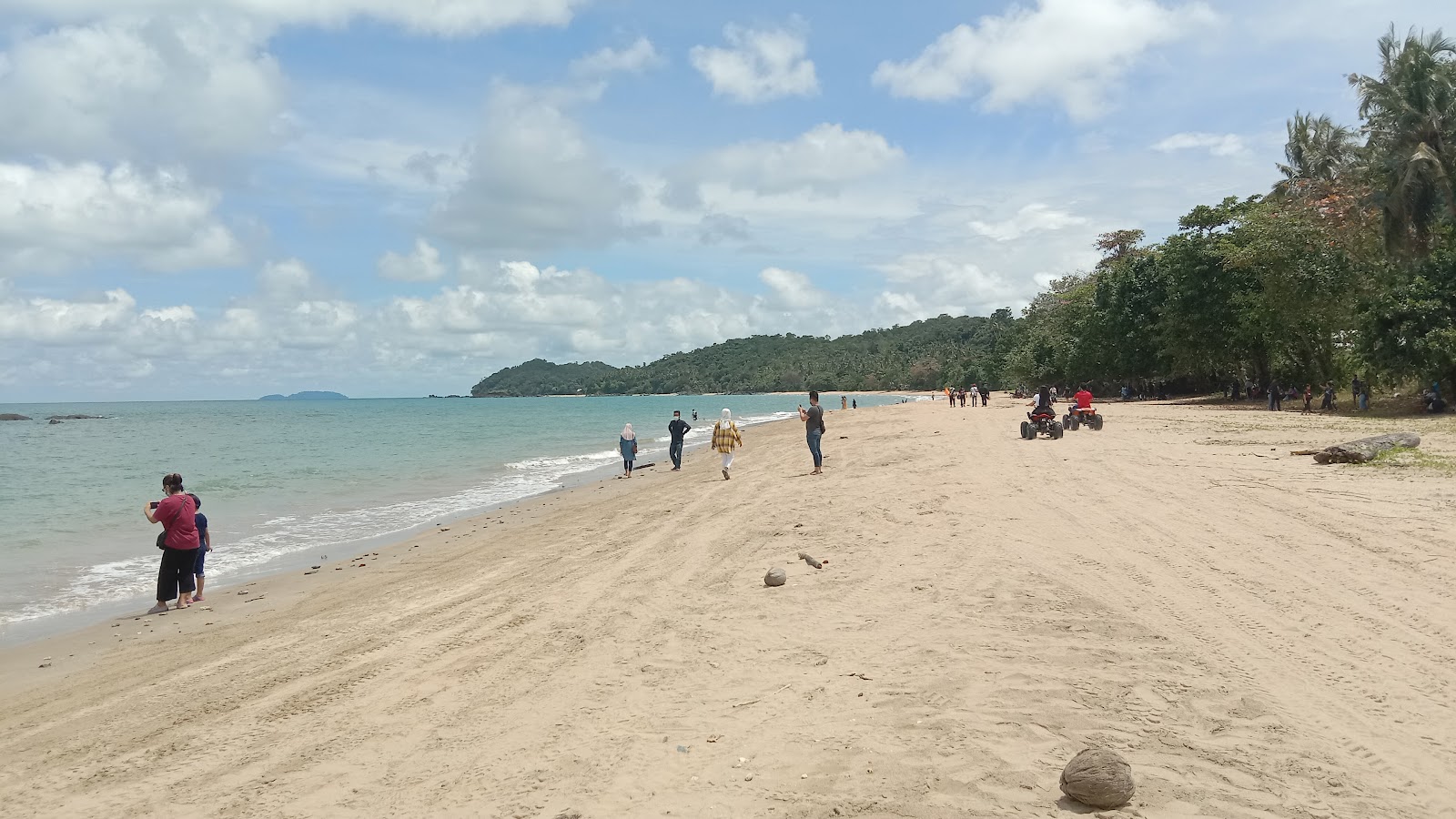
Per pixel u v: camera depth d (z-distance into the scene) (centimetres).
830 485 1620
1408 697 474
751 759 444
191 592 1012
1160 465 1584
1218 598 689
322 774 464
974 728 462
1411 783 379
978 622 666
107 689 671
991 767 414
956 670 557
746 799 398
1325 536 889
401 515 1797
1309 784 383
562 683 595
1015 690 516
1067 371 7744
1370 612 628
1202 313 4619
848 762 431
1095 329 6531
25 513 1836
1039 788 391
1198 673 528
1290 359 4534
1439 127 3288
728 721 502
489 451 3803
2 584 1138
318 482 2477
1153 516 1061
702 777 425
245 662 719
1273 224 3900
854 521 1179
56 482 2497
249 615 933
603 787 421
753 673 587
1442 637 568
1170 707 479
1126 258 6900
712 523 1290
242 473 2752
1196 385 6372
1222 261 4416
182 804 438
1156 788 383
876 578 840
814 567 916
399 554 1298
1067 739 443
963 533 1024
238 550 1398
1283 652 558
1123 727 454
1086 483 1381
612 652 661
